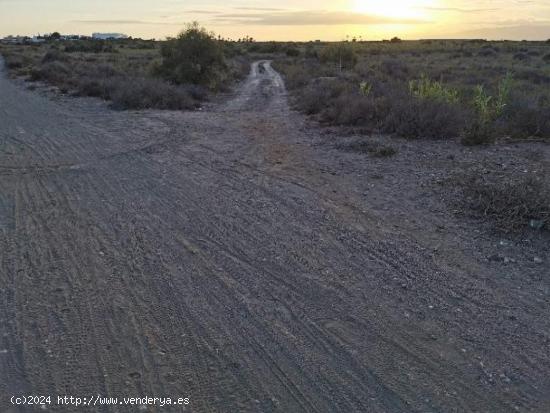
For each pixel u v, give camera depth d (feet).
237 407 12.46
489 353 14.44
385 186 28.81
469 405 12.55
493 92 62.69
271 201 26.68
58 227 23.44
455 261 19.76
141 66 131.64
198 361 14.15
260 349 14.66
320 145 39.68
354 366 13.94
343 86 65.36
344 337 15.19
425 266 19.39
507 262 19.58
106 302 17.10
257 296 17.44
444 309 16.57
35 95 77.97
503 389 13.08
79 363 14.03
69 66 121.19
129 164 34.42
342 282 18.29
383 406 12.51
